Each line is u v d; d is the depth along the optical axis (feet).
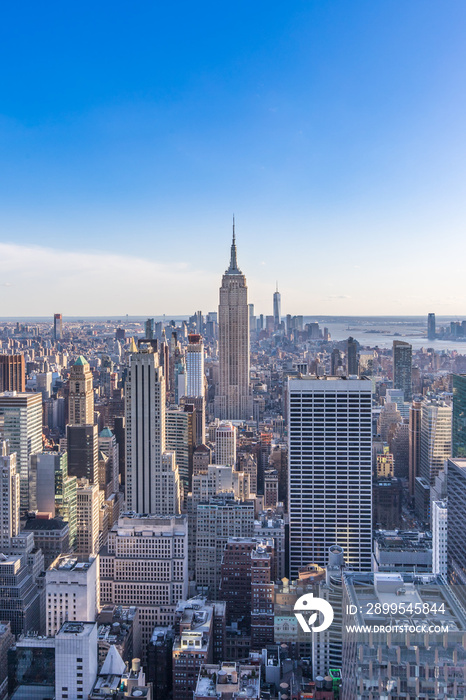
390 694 476.54
